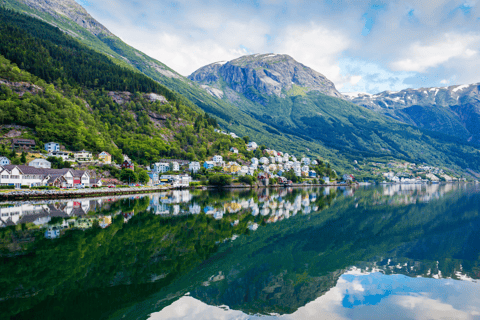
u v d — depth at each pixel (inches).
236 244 2009.1
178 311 1028.5
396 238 2326.5
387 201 5275.6
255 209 3779.5
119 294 1139.9
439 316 1021.8
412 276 1449.3
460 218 3346.5
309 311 1053.2
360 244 2116.1
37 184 4751.5
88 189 4889.3
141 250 1724.9
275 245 2033.7
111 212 3058.6
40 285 1179.3
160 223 2564.0
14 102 6515.8
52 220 2498.8
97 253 1615.4
